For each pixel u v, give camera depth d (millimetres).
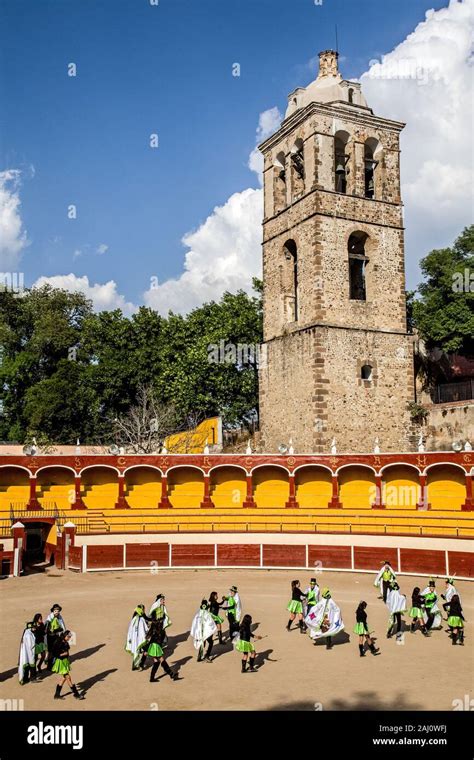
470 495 43906
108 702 18547
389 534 40812
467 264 53094
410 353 53781
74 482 51500
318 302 50938
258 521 46812
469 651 23672
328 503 48781
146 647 20984
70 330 83312
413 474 48938
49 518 45250
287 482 52062
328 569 40562
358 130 54625
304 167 54156
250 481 49875
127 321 77562
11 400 79438
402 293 54438
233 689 19594
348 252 54844
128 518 46562
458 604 24719
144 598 32812
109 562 40656
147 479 52531
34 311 85812
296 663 22234
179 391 68000
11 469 50500
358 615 23203
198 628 22625
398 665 21953
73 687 18922
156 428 65375
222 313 71062
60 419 71438
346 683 20109
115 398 75625
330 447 49500
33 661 20516
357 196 53719
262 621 28344
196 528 45969
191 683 20188
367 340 52125
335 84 55438
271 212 58156
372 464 47875
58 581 37375
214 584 36438
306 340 51375
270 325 56812
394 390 52594
